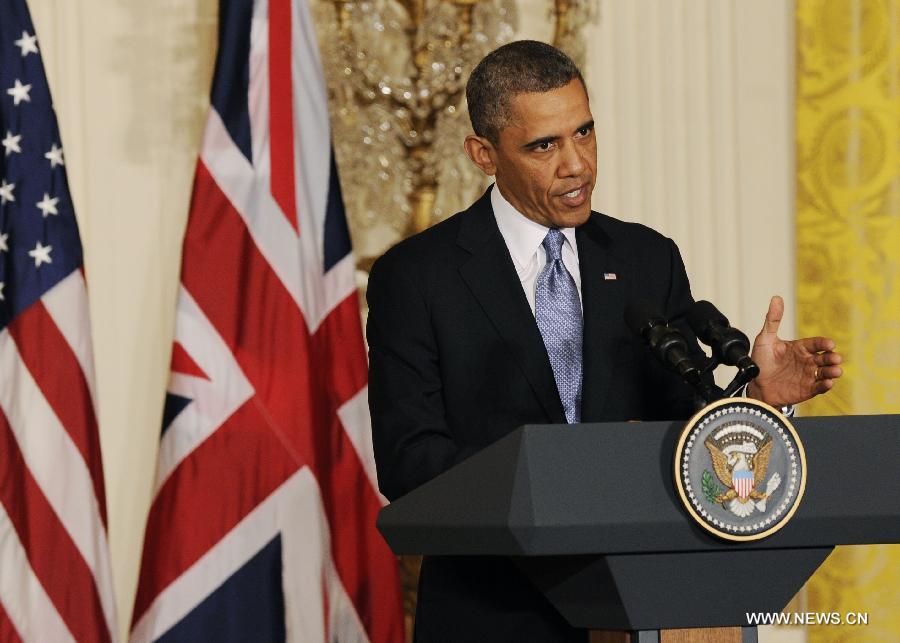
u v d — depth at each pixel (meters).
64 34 13.20
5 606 11.16
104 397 13.16
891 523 5.11
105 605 11.53
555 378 7.27
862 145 13.91
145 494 13.17
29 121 11.79
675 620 5.12
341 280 12.12
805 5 14.09
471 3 12.81
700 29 14.54
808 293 13.98
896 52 13.89
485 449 5.09
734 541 4.93
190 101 13.51
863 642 13.52
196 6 13.58
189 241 11.64
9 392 11.42
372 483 11.91
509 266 7.38
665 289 7.64
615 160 14.27
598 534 4.83
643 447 4.93
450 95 12.88
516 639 6.83
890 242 13.83
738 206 14.45
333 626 11.69
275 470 11.44
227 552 11.33
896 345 13.79
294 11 12.23
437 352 7.30
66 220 11.77
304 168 12.08
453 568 7.02
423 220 12.95
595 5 14.10
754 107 14.55
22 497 11.32
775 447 4.98
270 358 11.56
